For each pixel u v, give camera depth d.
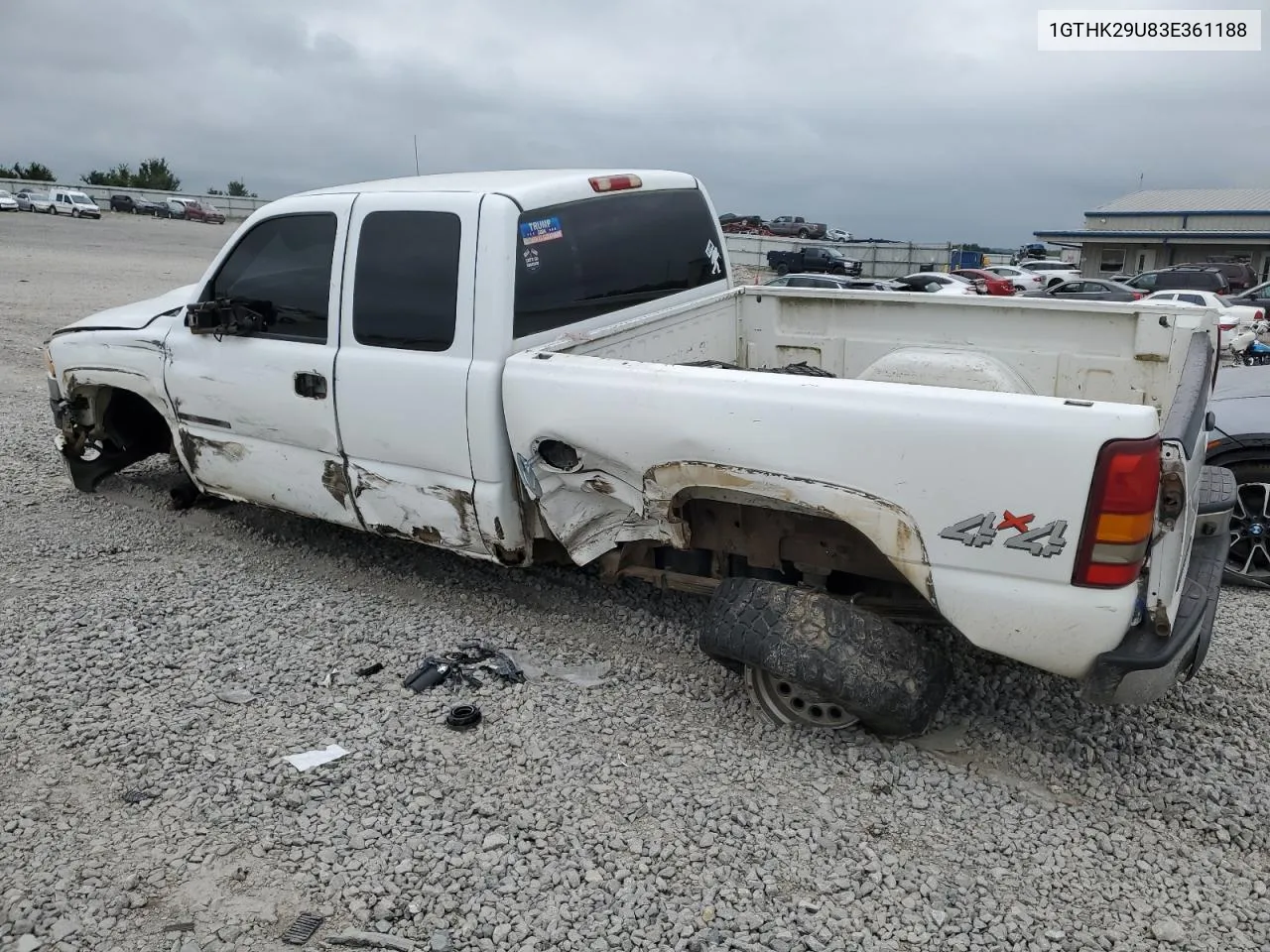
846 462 3.17
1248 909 2.77
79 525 5.84
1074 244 52.81
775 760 3.46
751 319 5.57
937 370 4.57
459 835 3.06
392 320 4.33
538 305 4.21
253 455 5.06
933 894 2.81
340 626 4.50
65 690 3.89
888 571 3.56
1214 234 47.56
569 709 3.79
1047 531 2.93
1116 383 4.55
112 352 5.59
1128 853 3.01
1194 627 3.18
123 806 3.20
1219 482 4.06
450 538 4.39
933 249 52.97
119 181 85.69
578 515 3.99
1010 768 3.46
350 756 3.46
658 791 3.27
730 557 4.03
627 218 4.78
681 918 2.71
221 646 4.28
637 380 3.57
